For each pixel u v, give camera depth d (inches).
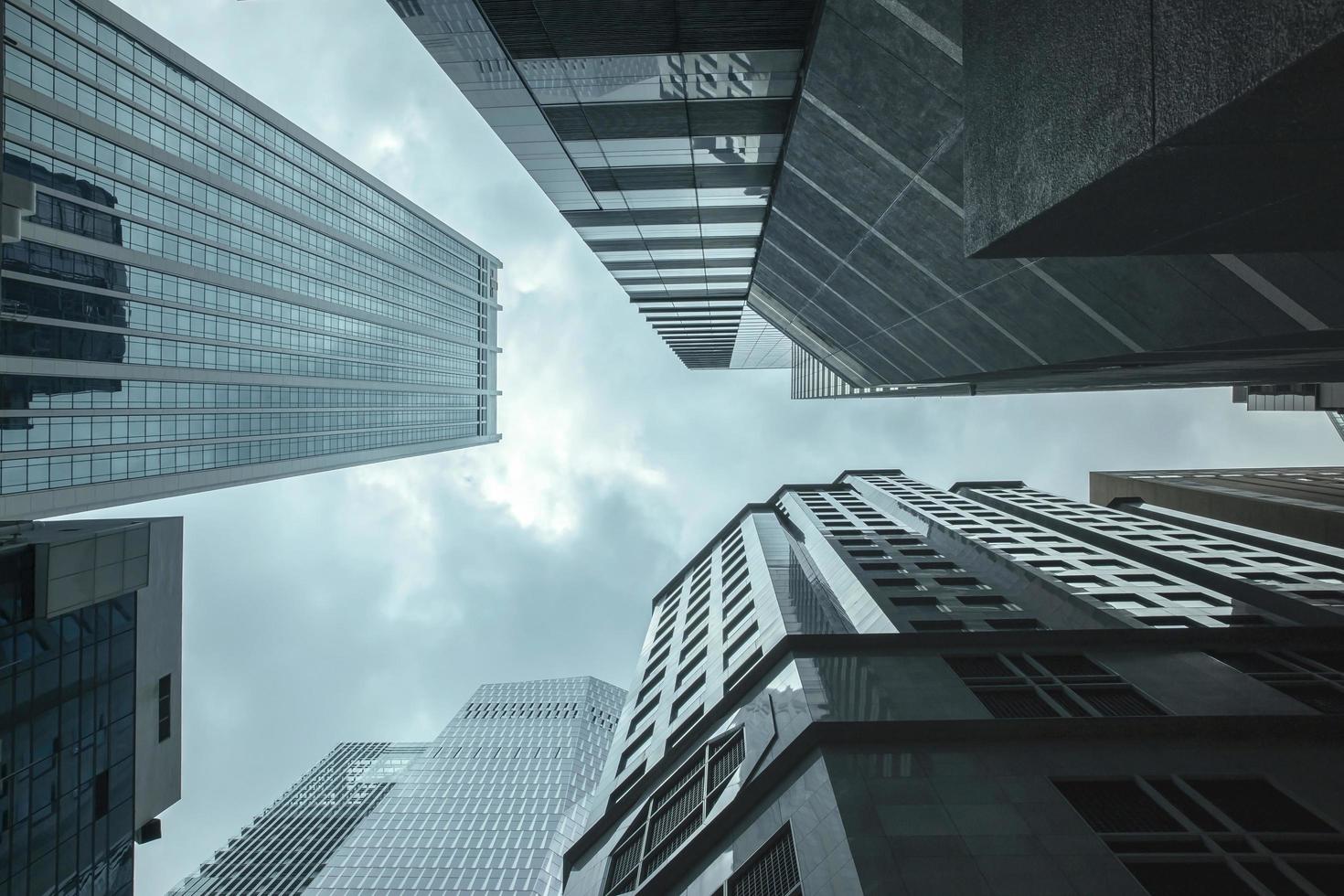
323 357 4552.2
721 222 1141.7
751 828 866.1
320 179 4559.5
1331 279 425.4
